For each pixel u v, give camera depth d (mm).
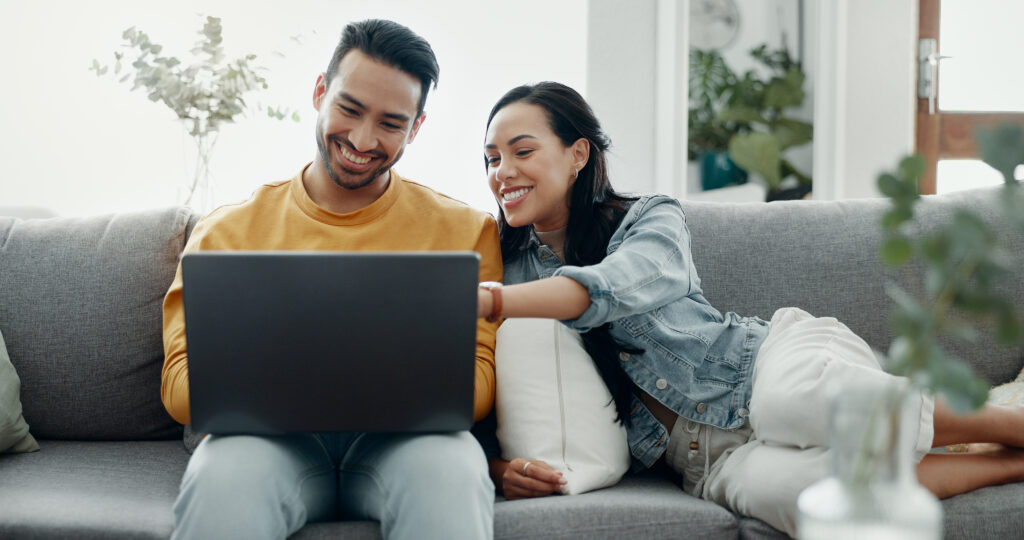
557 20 2547
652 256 1435
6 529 1206
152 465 1516
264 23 2518
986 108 2520
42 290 1674
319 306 1089
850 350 1363
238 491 1072
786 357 1363
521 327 1468
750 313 1702
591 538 1211
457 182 2559
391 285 1091
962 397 625
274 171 2539
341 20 2527
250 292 1080
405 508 1104
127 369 1657
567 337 1455
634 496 1313
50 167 2533
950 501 1261
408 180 1653
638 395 1508
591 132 1588
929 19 2492
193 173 2520
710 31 2410
